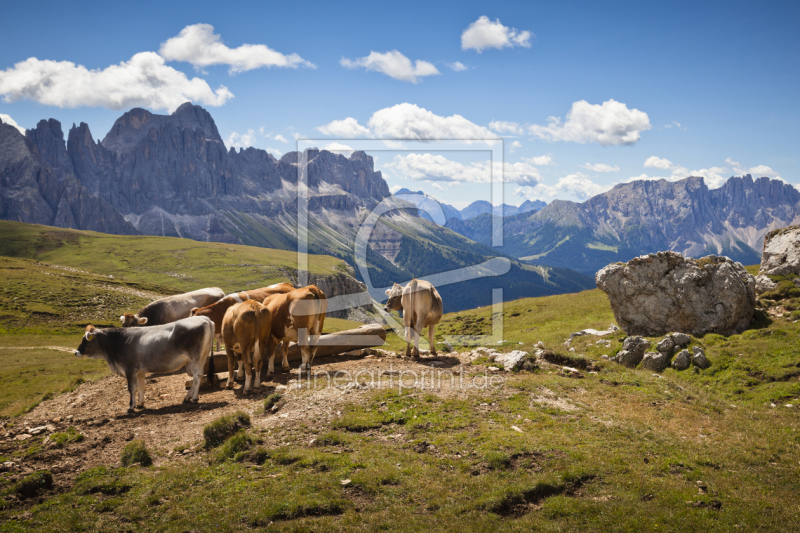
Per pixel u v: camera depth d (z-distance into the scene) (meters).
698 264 22.44
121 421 11.82
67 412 13.48
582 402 12.55
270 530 6.85
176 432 10.84
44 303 78.06
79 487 8.26
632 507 7.41
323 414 11.25
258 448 9.34
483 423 10.78
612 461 8.96
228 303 17.39
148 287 110.56
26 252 179.62
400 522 6.98
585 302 47.47
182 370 17.38
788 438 10.92
